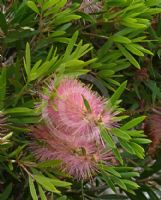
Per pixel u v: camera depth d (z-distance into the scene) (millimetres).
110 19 640
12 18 619
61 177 623
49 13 586
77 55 575
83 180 629
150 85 708
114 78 707
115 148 572
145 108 711
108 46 646
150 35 688
